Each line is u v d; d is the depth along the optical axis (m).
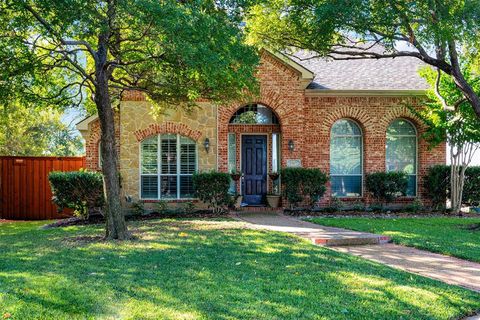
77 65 9.44
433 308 4.91
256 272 6.33
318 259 7.29
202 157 15.09
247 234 9.84
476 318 4.80
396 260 7.70
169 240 9.07
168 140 15.15
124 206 14.67
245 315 4.49
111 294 5.10
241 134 15.83
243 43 9.38
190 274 6.15
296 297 5.16
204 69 7.68
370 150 15.85
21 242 9.21
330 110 15.77
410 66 17.89
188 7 7.57
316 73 16.89
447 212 15.20
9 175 16.75
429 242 9.20
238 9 8.89
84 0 6.94
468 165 15.73
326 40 10.79
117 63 9.55
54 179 13.17
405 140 16.36
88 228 11.56
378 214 14.70
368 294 5.34
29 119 25.20
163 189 15.09
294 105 15.22
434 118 14.48
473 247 8.67
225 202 14.30
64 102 11.72
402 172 15.45
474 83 13.53
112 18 7.70
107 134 9.45
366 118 15.84
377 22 9.83
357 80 16.42
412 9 9.66
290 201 14.79
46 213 16.69
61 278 5.80
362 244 9.39
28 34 9.12
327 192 15.78
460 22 9.30
